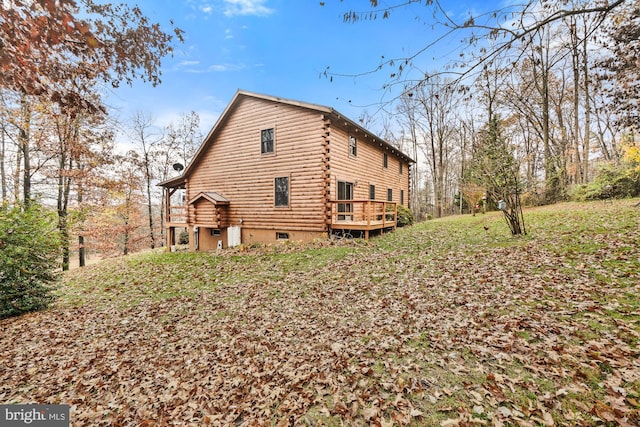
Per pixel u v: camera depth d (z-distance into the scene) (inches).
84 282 368.5
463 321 164.1
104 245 684.1
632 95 337.4
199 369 146.8
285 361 145.8
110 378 145.4
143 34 171.3
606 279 191.8
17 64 132.6
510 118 762.8
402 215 684.1
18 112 453.7
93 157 599.8
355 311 197.8
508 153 358.9
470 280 227.8
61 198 575.8
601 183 594.2
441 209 1050.1
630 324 137.2
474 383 113.0
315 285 261.4
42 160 542.0
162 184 642.8
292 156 495.5
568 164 762.8
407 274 262.5
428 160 1296.8
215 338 179.6
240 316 210.1
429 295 208.8
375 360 137.3
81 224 592.4
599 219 381.1
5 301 238.8
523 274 224.5
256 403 117.4
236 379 134.8
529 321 153.2
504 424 91.8
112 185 641.6
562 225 382.3
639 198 535.5
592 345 125.3
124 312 239.8
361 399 112.0
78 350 177.5
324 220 467.2
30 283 253.4
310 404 112.8
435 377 119.6
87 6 149.4
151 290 300.7
